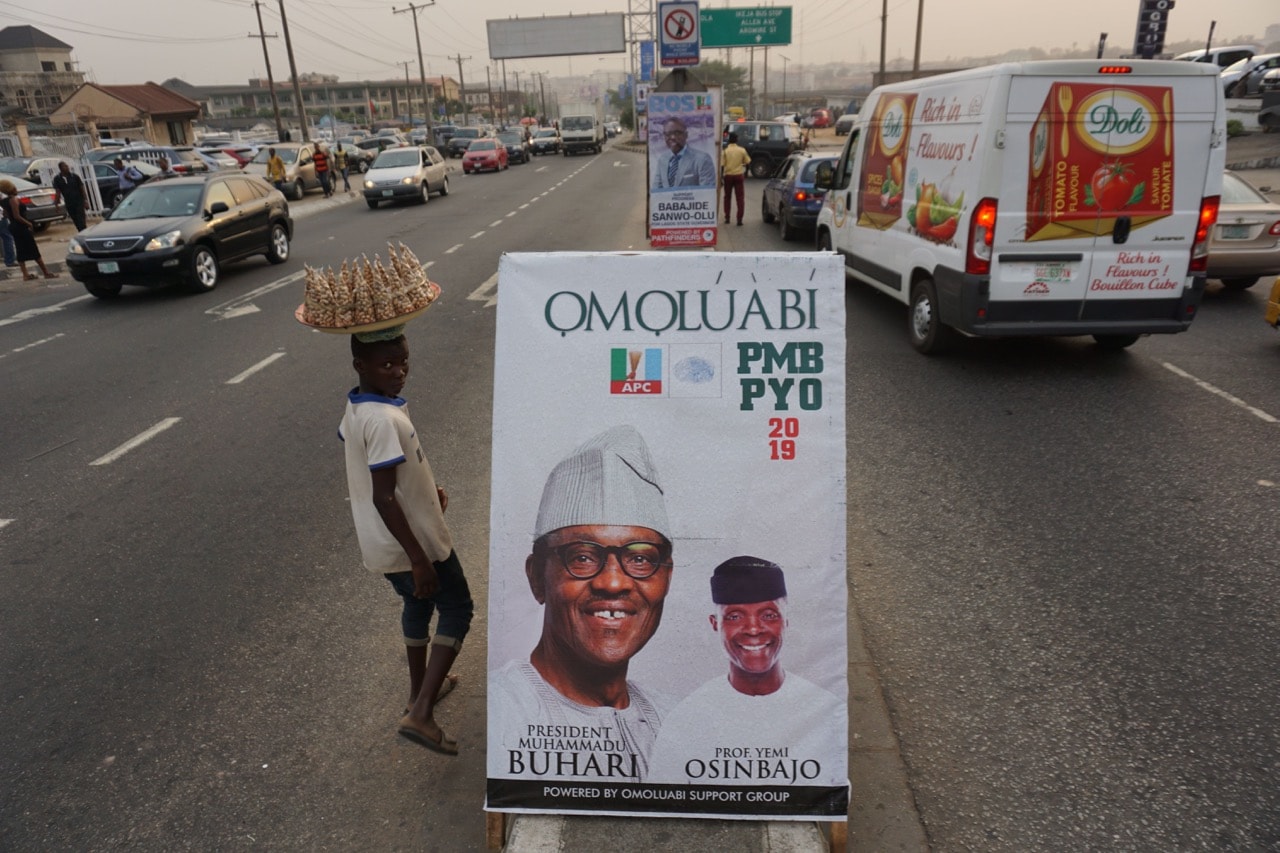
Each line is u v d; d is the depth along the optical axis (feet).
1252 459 19.07
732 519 9.04
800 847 9.10
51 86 273.33
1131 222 23.40
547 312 9.09
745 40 136.15
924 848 9.39
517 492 9.18
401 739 11.36
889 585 14.47
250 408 25.09
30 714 12.20
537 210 73.15
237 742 11.46
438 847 9.64
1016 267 23.76
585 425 9.10
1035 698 11.69
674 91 37.96
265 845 9.78
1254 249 33.06
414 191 83.71
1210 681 11.95
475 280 43.09
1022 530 16.21
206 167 110.93
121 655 13.47
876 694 11.84
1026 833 9.57
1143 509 16.92
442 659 10.24
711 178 38.83
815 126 201.77
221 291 44.24
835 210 36.40
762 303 8.95
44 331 36.83
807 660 9.11
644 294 9.00
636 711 9.21
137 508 18.70
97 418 24.81
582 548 9.13
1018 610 13.67
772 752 9.15
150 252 41.78
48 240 67.51
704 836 9.26
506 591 9.25
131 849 9.84
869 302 35.70
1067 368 25.98
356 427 9.51
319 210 87.56
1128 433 20.74
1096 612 13.58
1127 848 9.35
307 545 16.70
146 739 11.60
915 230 27.61
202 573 15.81
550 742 9.29
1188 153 23.03
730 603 9.08
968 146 23.98
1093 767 10.48
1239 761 10.52
